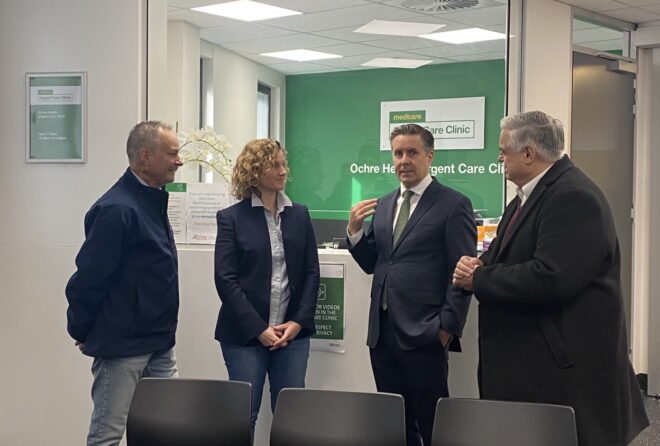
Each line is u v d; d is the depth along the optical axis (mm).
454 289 2551
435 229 2629
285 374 2842
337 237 4332
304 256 2916
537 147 2180
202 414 2250
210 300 3344
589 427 2094
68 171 3609
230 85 7359
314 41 6836
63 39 3598
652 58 5223
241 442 2201
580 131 4746
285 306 2861
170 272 2674
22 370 3672
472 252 2602
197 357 3371
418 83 6332
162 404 2283
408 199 2752
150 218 2615
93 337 2555
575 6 4594
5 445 3697
